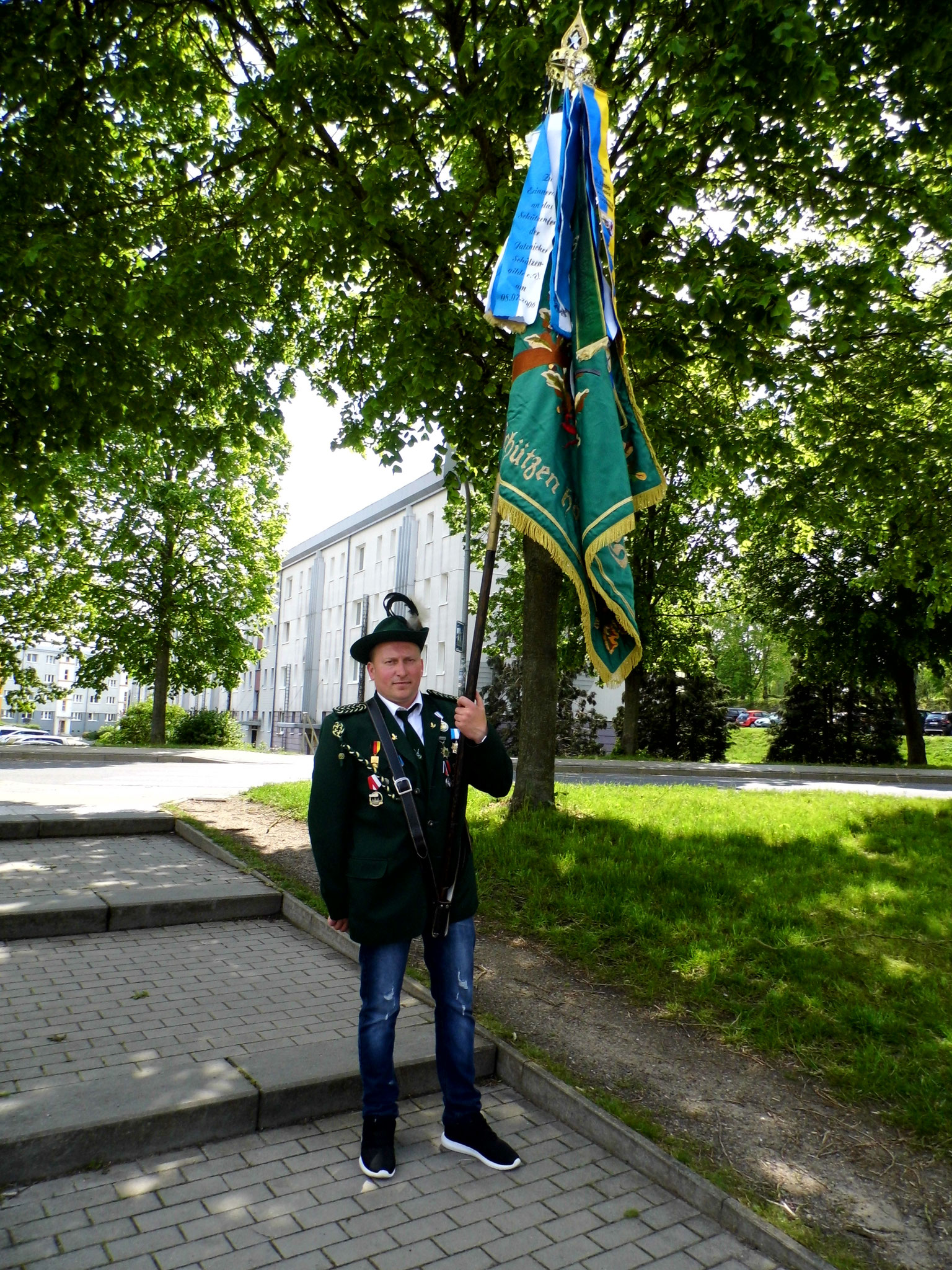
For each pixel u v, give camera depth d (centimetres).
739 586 2983
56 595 2778
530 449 357
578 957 514
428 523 3856
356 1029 414
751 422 1092
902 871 697
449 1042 329
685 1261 272
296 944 551
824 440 1095
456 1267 262
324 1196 296
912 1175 317
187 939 554
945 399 1064
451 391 899
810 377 936
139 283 764
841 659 2870
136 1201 288
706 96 652
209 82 884
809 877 661
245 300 842
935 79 734
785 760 3428
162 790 1187
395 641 331
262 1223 279
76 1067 361
